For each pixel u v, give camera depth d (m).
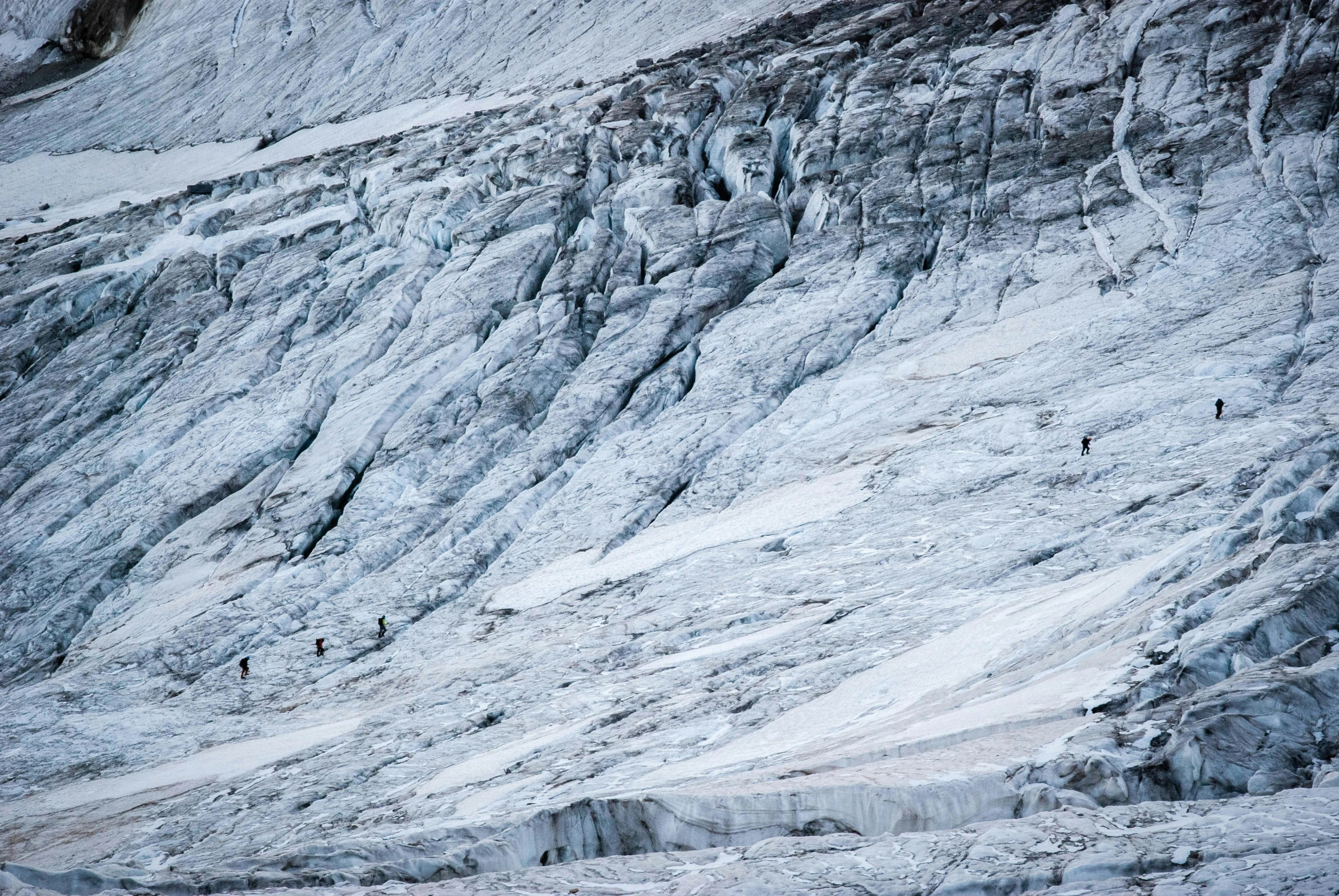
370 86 137.12
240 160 127.06
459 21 142.88
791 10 113.25
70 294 85.19
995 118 77.19
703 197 78.50
